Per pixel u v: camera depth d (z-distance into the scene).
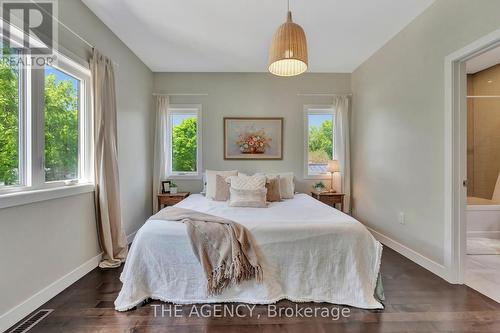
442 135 2.24
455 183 2.14
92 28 2.45
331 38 2.98
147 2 2.28
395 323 1.62
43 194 1.82
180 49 3.26
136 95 3.47
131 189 3.33
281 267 1.89
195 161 4.19
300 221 2.01
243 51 3.31
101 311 1.74
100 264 2.48
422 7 2.38
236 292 1.85
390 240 3.05
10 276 1.60
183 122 4.18
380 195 3.28
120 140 3.03
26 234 1.71
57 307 1.79
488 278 2.22
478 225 3.24
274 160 4.17
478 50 1.92
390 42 3.02
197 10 2.40
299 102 4.16
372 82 3.46
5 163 1.67
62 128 2.18
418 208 2.56
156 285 1.88
